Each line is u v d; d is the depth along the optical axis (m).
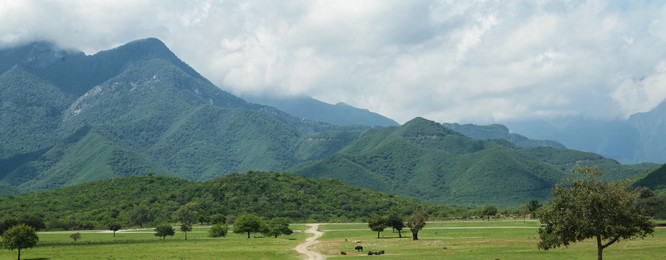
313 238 184.88
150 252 134.62
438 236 170.38
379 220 181.50
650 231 71.00
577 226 70.19
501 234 165.88
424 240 156.12
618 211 68.38
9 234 125.50
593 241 125.25
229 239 180.00
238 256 122.31
